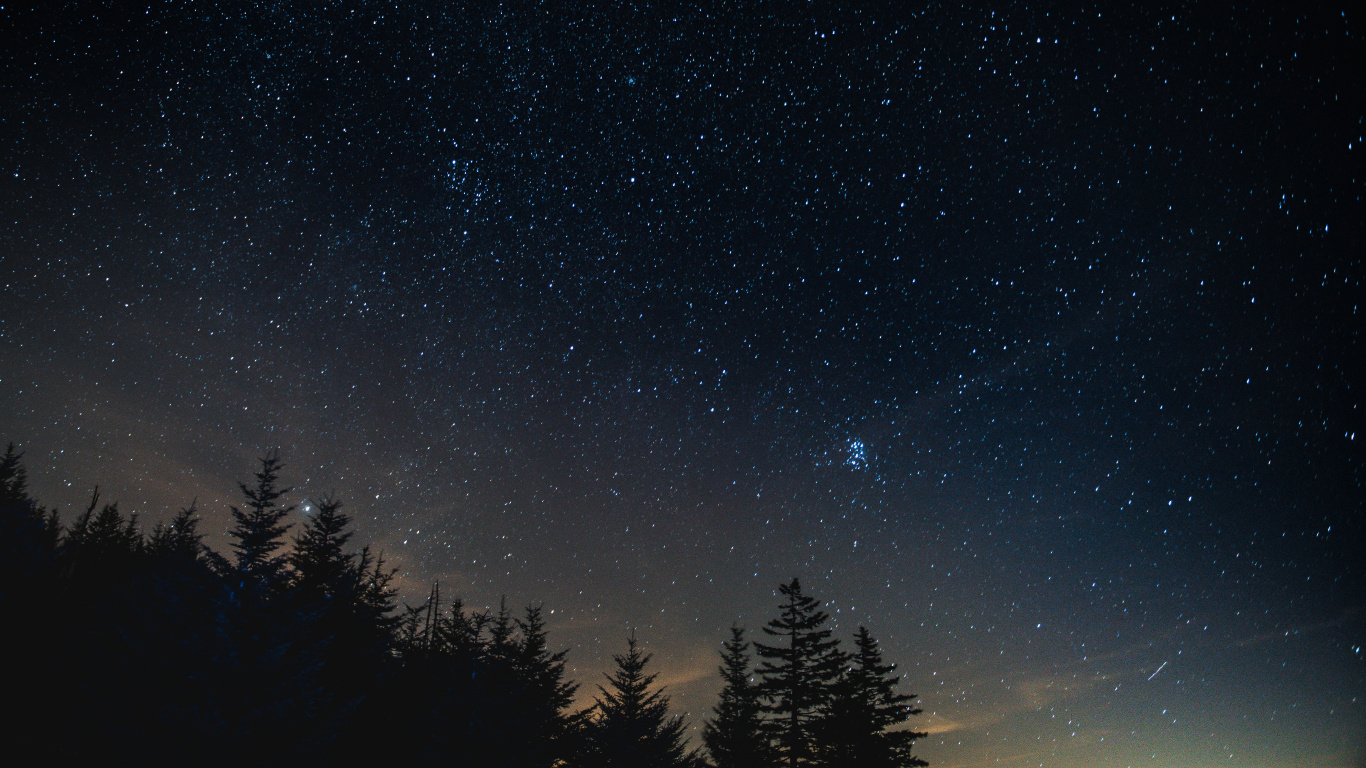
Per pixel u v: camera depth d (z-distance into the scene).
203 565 14.63
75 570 18.06
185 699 12.79
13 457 21.91
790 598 30.42
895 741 27.23
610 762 24.06
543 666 27.39
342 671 20.08
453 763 18.75
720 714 31.06
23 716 12.90
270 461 18.81
